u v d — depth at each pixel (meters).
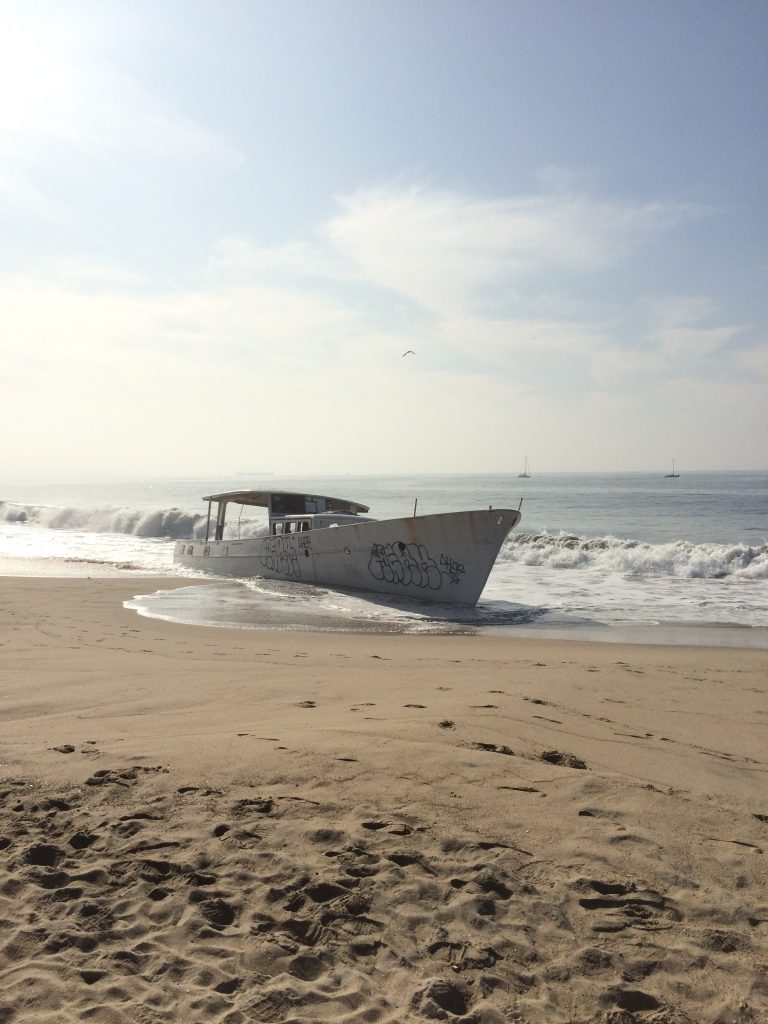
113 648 9.60
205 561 20.33
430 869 3.30
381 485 122.19
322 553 17.16
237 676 7.83
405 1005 2.48
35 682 7.31
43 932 2.81
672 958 2.74
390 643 10.92
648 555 19.84
